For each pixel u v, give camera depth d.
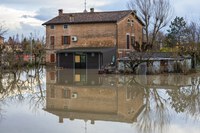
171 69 37.72
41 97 19.50
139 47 44.38
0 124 12.29
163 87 23.95
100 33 46.84
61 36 49.62
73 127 11.85
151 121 12.91
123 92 21.47
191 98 18.92
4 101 18.03
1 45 37.84
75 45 48.66
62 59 46.91
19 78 31.42
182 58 38.19
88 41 47.75
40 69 43.75
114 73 36.31
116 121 12.98
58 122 12.72
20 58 44.19
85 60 45.25
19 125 12.12
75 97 19.50
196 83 26.55
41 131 11.20
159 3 51.78
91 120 13.16
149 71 35.81
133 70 36.06
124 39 47.44
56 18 50.91
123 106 16.50
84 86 24.88
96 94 20.69
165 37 68.06
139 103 17.39
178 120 13.05
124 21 47.41
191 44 42.09
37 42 54.50
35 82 27.98
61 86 25.05
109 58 44.50
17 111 15.05
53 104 17.03
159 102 17.69
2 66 34.16
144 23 52.44
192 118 13.41
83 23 47.84
